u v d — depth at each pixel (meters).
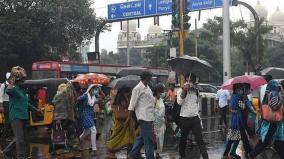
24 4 38.06
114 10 39.25
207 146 13.51
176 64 10.98
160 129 11.37
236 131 10.42
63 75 30.00
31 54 38.69
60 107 11.52
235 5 33.34
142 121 9.21
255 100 14.56
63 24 39.53
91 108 12.00
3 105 13.67
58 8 38.81
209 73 10.93
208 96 28.03
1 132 14.67
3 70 38.38
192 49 70.19
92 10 41.69
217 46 76.62
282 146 9.66
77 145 12.38
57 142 11.88
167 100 16.16
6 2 37.56
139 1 37.97
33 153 11.77
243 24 50.34
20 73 9.95
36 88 14.71
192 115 10.09
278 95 9.45
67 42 41.06
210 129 18.83
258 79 11.17
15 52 37.81
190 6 35.94
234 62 82.56
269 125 9.56
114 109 10.52
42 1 38.59
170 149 12.94
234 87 10.47
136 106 9.30
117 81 11.16
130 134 10.47
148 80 9.30
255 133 11.14
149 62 79.81
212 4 34.84
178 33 19.80
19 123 9.94
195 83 10.23
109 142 10.65
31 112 14.49
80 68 31.27
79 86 12.68
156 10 37.03
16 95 9.88
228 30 26.06
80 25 41.12
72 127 12.32
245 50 49.38
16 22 36.78
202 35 57.28
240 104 10.33
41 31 38.78
